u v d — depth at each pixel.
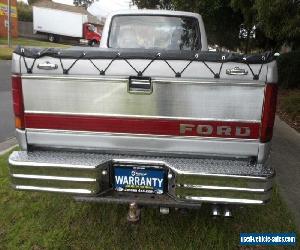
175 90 2.79
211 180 2.73
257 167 2.82
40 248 3.21
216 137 2.85
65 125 2.96
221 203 2.81
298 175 4.91
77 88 2.88
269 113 2.76
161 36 4.50
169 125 2.87
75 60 2.83
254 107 2.76
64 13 38.44
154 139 2.91
